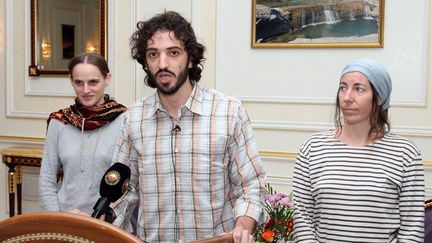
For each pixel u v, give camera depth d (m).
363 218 1.62
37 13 4.58
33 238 0.93
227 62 4.09
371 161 1.66
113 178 1.53
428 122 3.67
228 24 4.07
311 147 1.77
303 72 3.91
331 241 1.65
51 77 4.62
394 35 3.68
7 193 4.84
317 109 3.90
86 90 2.24
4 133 4.82
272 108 4.02
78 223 0.91
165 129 1.62
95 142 2.22
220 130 1.59
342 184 1.66
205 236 1.60
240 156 1.62
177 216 1.61
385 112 1.73
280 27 3.92
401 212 1.65
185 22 1.57
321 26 3.81
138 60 1.64
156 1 4.25
